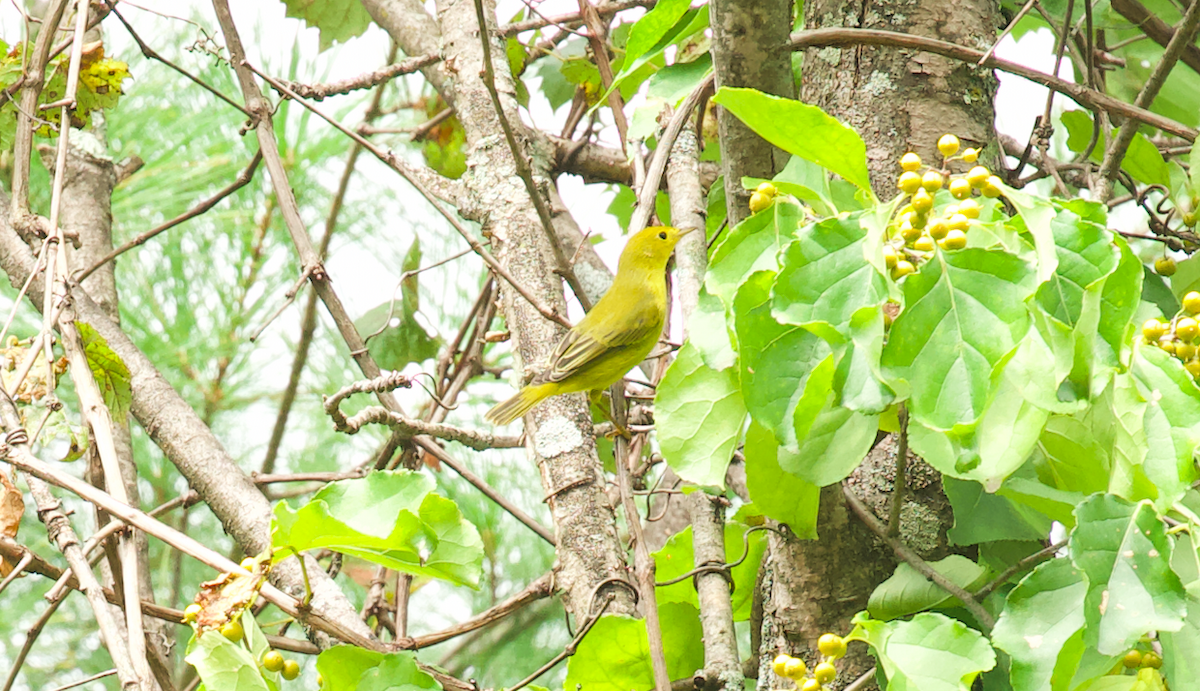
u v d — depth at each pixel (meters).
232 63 9.09
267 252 11.29
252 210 11.22
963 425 3.70
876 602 5.38
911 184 4.19
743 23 5.07
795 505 5.27
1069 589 4.01
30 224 7.66
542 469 7.38
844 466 4.76
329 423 11.04
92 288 9.62
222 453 8.09
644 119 6.46
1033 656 3.94
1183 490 4.03
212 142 11.30
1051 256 3.86
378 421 7.52
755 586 6.81
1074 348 3.95
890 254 4.11
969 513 5.38
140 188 11.05
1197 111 8.89
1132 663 4.29
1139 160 6.50
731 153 5.35
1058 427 4.67
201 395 11.03
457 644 10.40
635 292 8.12
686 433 5.00
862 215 4.09
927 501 5.82
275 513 4.71
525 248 8.17
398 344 10.99
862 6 6.43
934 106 6.24
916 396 3.75
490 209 8.41
